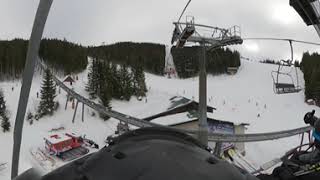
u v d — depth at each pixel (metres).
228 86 111.75
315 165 3.09
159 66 122.12
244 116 76.62
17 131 1.19
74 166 1.43
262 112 80.88
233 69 126.75
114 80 75.75
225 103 88.69
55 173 1.37
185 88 102.31
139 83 81.31
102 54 123.38
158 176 1.20
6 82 77.25
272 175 3.49
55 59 97.25
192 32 7.09
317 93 84.69
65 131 50.44
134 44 147.38
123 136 1.72
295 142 51.66
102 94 67.81
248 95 98.44
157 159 1.34
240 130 46.06
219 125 44.62
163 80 112.88
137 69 83.94
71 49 100.31
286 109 83.31
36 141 42.41
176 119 44.94
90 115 57.75
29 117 51.38
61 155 37.09
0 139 40.66
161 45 149.12
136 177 1.20
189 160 1.39
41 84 60.31
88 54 126.75
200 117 4.85
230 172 1.40
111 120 57.28
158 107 58.47
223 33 7.31
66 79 79.75
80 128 52.62
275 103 88.81
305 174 3.22
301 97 91.19
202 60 6.34
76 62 99.81
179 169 1.27
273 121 74.12
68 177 1.30
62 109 58.94
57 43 100.12
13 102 60.06
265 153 46.78
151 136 1.70
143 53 131.12
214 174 1.31
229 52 130.38
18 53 79.94
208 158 1.50
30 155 36.28
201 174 1.28
